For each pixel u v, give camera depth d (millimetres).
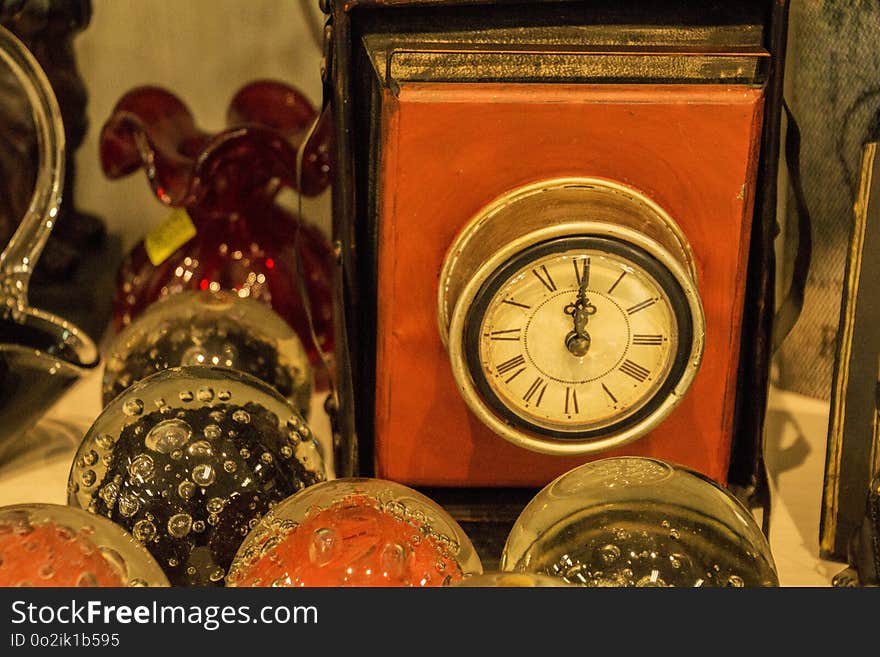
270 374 815
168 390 647
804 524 806
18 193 870
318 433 925
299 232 817
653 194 707
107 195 1145
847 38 857
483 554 777
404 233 708
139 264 998
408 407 743
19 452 885
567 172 702
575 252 658
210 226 975
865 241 722
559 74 700
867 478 728
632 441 714
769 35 706
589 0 704
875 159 717
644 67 701
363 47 706
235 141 932
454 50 685
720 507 587
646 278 666
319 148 941
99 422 646
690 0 708
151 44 1124
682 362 689
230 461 629
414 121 685
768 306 752
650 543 565
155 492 617
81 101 1051
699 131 697
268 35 1132
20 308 824
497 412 698
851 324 729
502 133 692
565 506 584
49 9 963
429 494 775
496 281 661
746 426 784
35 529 534
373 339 765
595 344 686
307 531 553
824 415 953
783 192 971
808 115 900
